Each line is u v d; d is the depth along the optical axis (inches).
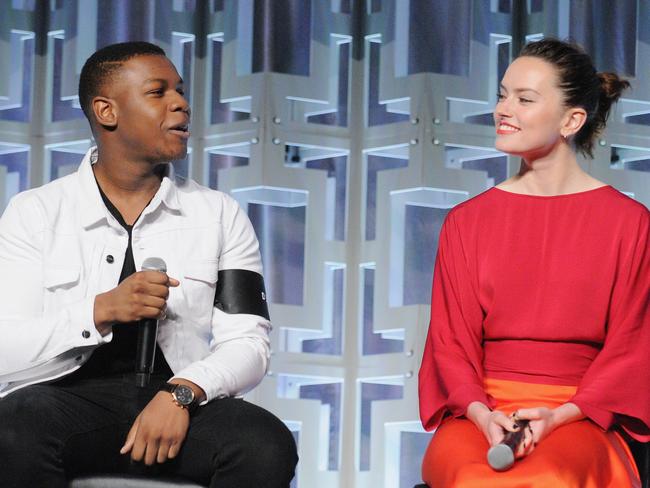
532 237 394.6
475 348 393.1
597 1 582.9
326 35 577.6
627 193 575.5
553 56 396.5
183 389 358.6
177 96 394.9
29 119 577.9
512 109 395.5
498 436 355.3
